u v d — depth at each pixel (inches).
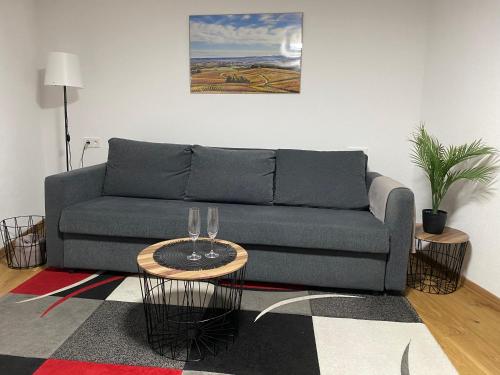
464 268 95.7
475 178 88.4
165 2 118.8
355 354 65.8
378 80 116.5
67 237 94.1
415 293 90.3
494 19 85.3
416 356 65.7
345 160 106.3
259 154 108.8
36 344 66.6
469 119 94.2
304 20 115.6
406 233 83.8
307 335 71.2
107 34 122.1
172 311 78.5
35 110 124.8
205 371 60.6
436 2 107.9
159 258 65.2
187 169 111.2
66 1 121.0
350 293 89.2
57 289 87.6
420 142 99.5
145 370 60.6
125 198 107.9
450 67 101.5
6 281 91.4
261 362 63.1
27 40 119.1
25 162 120.2
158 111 125.3
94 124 127.7
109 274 96.3
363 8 113.4
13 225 114.3
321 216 92.6
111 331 70.9
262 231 86.4
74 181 97.5
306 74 118.2
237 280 91.6
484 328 75.5
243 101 121.7
